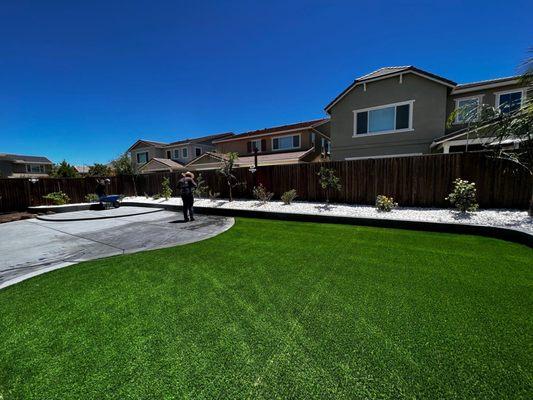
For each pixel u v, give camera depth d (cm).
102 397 170
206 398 166
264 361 197
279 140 2267
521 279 331
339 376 180
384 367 187
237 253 482
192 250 515
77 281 373
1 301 315
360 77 1488
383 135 1430
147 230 757
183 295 315
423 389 166
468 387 166
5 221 1027
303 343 217
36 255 536
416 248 480
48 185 1480
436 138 1277
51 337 239
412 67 1299
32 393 176
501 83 1206
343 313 262
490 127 674
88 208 1345
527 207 697
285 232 651
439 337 218
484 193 749
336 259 430
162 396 169
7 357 214
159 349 216
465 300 280
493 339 213
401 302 280
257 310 274
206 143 3228
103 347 222
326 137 2334
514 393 161
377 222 686
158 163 2859
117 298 314
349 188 975
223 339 226
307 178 1082
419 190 844
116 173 2056
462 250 461
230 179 1265
